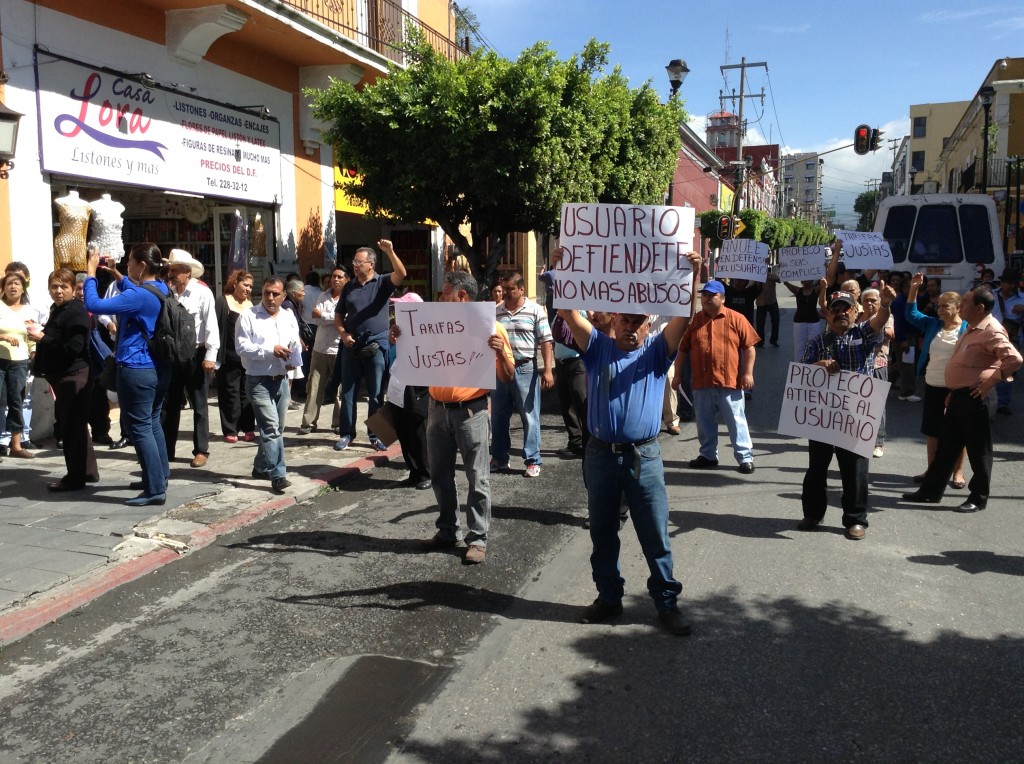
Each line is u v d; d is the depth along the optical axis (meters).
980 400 6.32
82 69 9.50
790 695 3.73
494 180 11.45
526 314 7.54
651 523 4.32
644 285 4.25
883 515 6.36
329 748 3.38
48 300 9.16
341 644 4.27
